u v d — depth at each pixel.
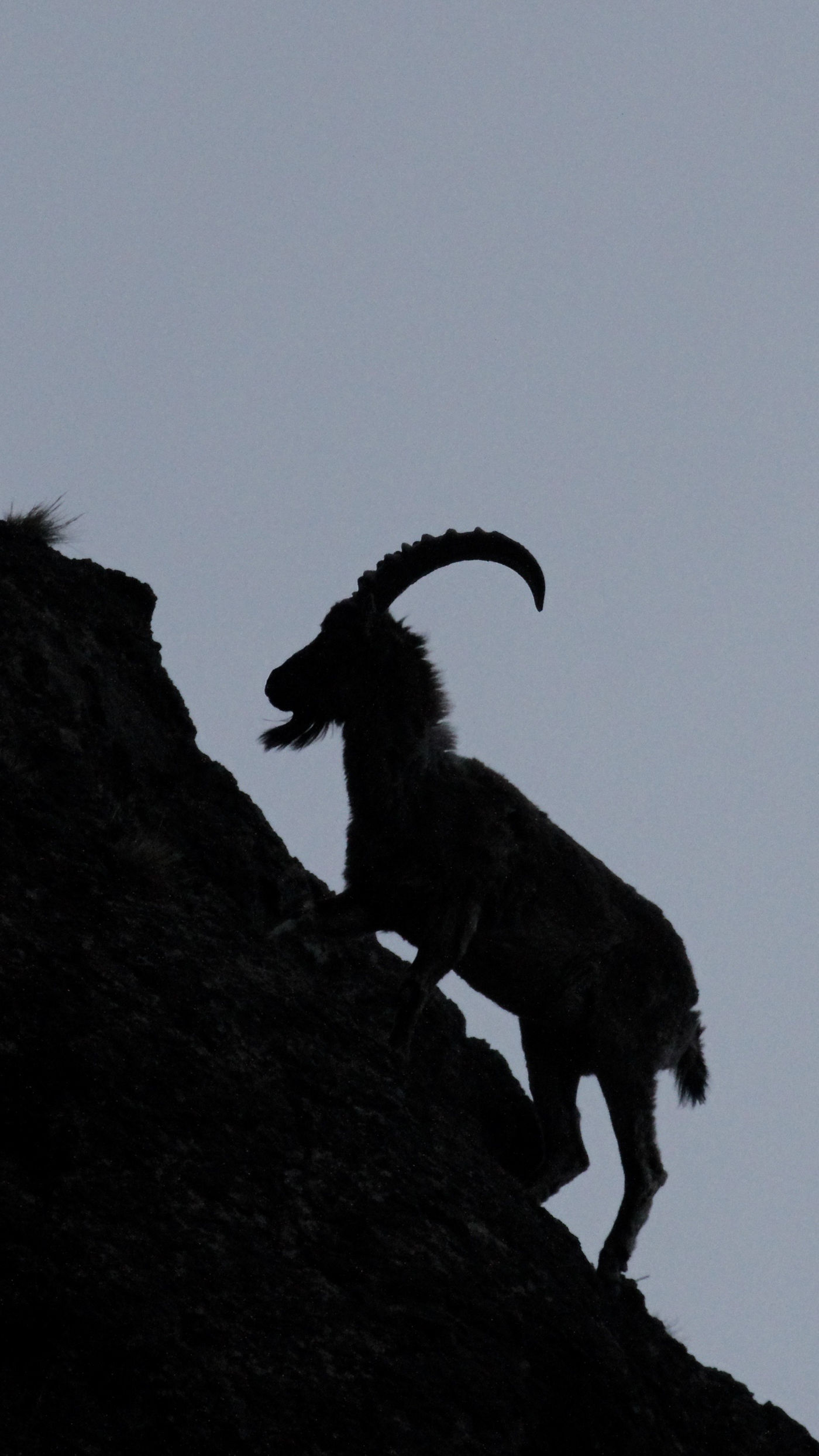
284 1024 29.14
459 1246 27.38
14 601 35.12
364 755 32.94
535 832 34.84
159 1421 21.28
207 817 35.59
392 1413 23.47
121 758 34.41
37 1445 20.22
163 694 38.06
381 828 32.78
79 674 35.09
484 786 34.28
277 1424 22.12
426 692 33.66
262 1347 22.98
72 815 30.55
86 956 27.00
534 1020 35.53
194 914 30.66
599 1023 35.22
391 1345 24.53
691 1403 31.84
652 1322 33.22
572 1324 28.06
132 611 39.53
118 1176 23.83
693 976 37.06
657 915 36.94
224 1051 27.31
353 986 35.06
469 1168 29.77
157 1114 25.19
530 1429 25.55
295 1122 27.09
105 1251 22.66
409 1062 32.66
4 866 27.72
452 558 34.81
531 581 34.59
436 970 32.19
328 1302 24.44
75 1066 24.78
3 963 25.58
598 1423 26.80
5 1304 21.27
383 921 33.31
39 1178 23.17
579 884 35.22
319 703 33.12
